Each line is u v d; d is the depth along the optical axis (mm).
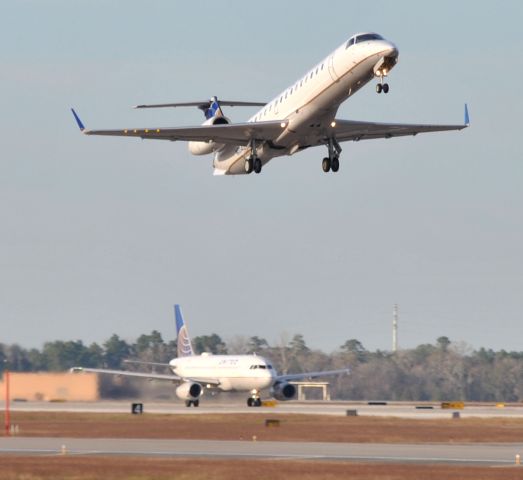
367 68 168875
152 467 122375
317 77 177000
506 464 126875
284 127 184375
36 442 160875
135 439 166875
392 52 165250
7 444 157250
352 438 167625
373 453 141250
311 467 122125
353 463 126875
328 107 179375
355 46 169000
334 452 142750
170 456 137125
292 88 185250
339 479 111250
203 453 141375
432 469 120062
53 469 120688
